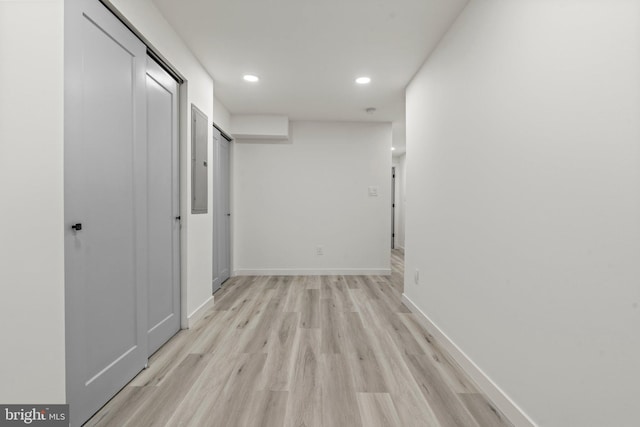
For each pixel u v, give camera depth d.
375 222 4.54
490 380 1.52
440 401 1.49
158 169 2.02
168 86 2.16
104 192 1.43
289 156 4.49
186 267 2.39
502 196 1.45
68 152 1.19
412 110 2.94
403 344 2.14
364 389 1.58
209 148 2.88
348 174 4.52
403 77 2.93
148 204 1.89
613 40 0.90
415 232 2.79
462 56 1.88
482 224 1.63
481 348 1.63
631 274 0.84
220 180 3.81
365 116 4.25
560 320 1.09
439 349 2.06
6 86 0.95
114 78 1.50
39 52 1.06
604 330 0.92
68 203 1.19
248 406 1.43
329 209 4.52
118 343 1.54
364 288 3.73
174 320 2.27
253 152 4.46
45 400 1.09
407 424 1.32
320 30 2.17
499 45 1.48
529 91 1.26
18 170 0.99
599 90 0.94
